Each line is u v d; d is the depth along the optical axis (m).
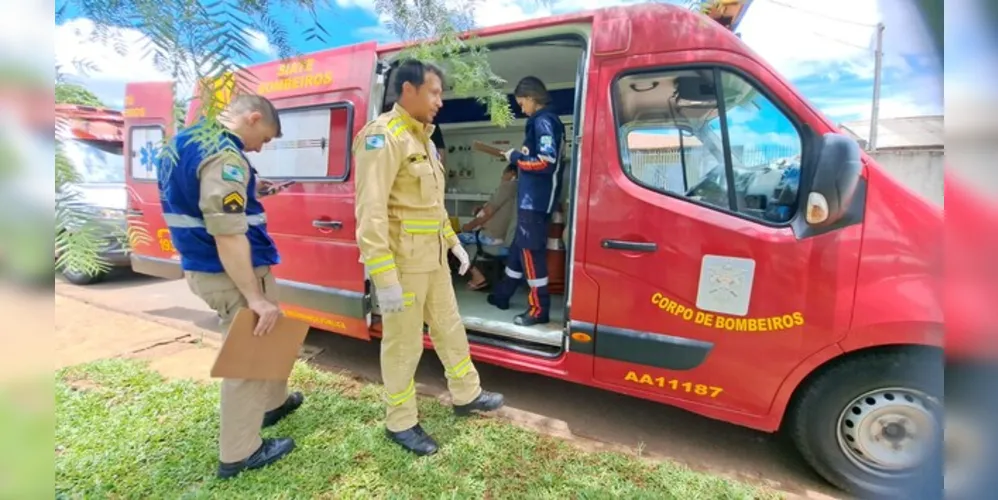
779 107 2.06
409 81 2.09
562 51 3.54
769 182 2.11
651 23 2.25
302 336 2.20
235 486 2.02
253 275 1.98
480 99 1.96
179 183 1.90
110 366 3.17
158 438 2.35
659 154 2.27
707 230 2.14
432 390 3.05
